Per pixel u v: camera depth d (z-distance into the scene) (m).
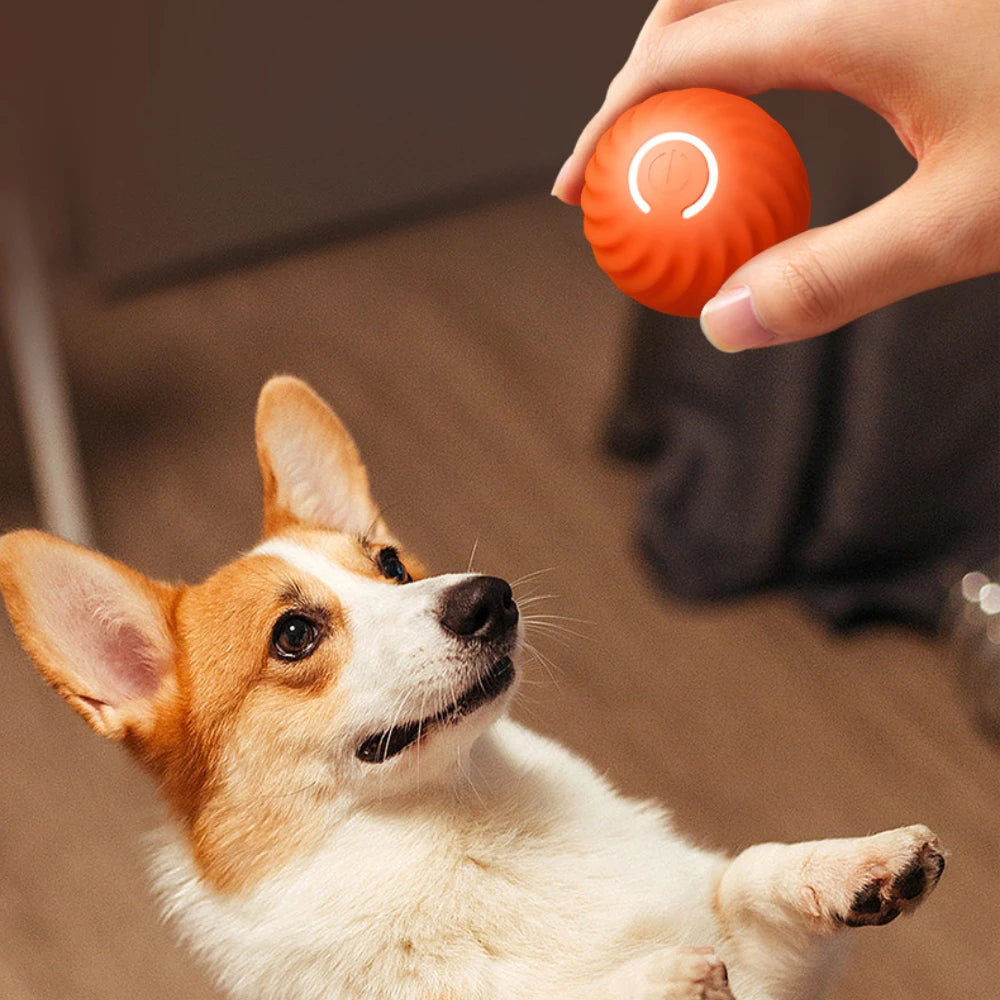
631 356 0.93
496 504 0.94
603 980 0.44
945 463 0.81
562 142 1.18
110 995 0.68
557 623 0.86
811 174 0.77
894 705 0.81
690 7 0.46
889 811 0.75
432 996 0.47
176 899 0.50
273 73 1.01
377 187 1.13
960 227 0.41
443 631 0.48
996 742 0.79
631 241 0.42
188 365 1.04
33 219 0.78
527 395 1.02
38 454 0.85
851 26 0.42
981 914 0.70
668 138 0.42
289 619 0.50
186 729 0.50
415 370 1.04
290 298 1.10
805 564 0.86
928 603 0.84
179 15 0.93
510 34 1.09
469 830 0.48
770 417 0.82
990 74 0.41
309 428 0.56
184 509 0.92
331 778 0.49
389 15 1.03
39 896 0.71
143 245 1.06
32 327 0.81
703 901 0.48
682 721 0.80
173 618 0.51
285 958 0.48
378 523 0.56
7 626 0.85
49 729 0.79
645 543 0.89
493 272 1.13
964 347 0.77
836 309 0.41
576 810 0.49
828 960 0.48
